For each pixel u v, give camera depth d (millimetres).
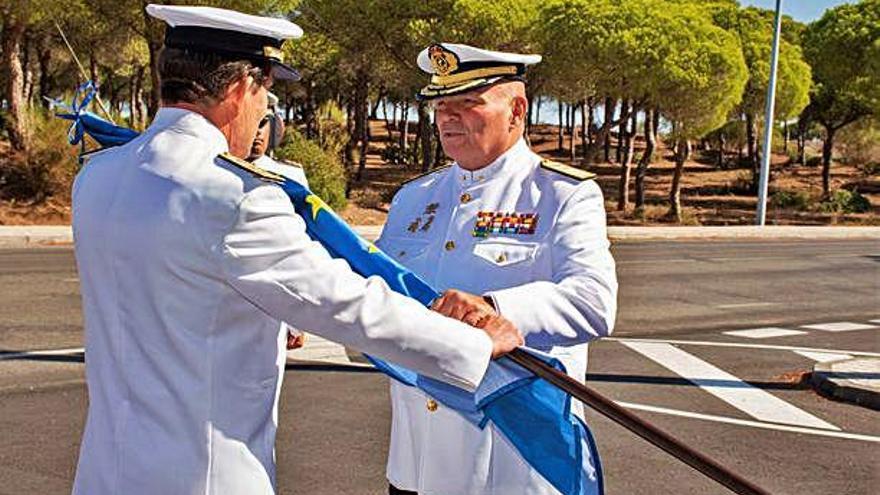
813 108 39625
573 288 2480
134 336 2008
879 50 35094
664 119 30953
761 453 5844
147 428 2010
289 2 21750
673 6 29250
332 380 7125
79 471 2145
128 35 27719
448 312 2283
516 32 25859
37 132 21703
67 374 7086
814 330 10469
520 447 2424
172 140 2053
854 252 20281
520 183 2805
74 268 12969
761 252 19797
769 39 35469
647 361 8453
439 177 3080
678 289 13484
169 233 1942
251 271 1941
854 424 6562
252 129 2182
